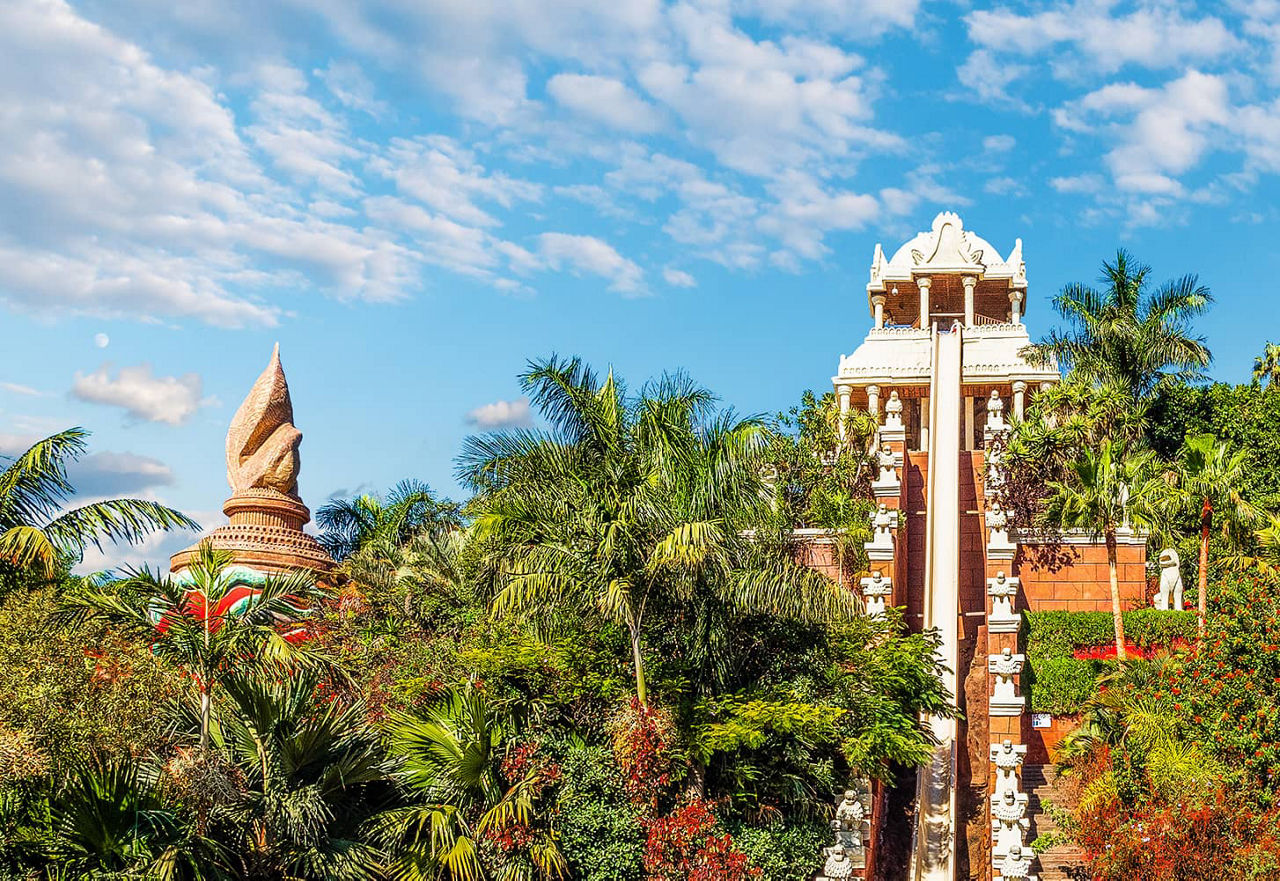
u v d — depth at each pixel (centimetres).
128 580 2333
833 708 2766
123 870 2003
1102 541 4400
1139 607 4338
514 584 2673
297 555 4784
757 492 2805
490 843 2466
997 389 6788
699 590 2764
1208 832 2516
